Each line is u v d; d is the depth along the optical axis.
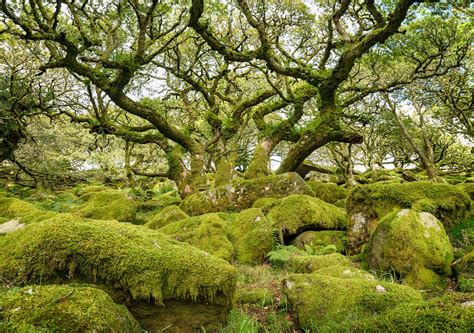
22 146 15.06
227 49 9.45
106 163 20.17
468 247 5.44
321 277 3.93
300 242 6.80
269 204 7.86
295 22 13.32
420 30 11.72
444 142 21.78
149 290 3.02
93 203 11.26
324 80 10.59
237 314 3.62
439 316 2.69
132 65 9.84
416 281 4.68
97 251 3.06
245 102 14.46
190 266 3.24
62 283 3.04
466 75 14.12
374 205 6.52
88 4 11.27
